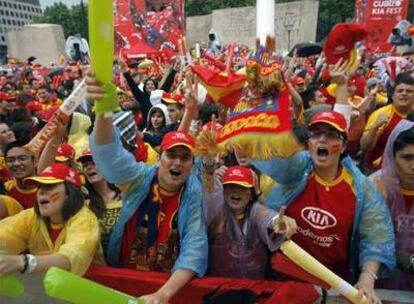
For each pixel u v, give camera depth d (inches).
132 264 103.9
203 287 97.3
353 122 171.6
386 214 98.8
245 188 100.5
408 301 95.0
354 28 107.5
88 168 111.8
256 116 90.7
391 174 102.3
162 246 101.0
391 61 322.3
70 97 118.9
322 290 96.3
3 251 98.2
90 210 103.7
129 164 98.3
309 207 101.2
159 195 101.0
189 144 97.3
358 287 91.7
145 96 265.1
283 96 89.8
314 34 942.4
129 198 101.5
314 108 154.5
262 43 88.9
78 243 93.4
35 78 496.7
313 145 98.3
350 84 196.1
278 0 1424.7
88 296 76.5
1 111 276.7
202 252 97.7
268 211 99.0
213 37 498.9
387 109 168.2
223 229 102.9
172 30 393.4
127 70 267.1
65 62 831.1
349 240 100.8
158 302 88.7
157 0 938.1
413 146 96.8
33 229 100.7
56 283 73.3
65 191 97.7
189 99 115.1
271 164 97.7
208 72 108.4
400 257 99.9
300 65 379.6
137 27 398.6
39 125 204.2
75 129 180.5
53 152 126.0
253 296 97.7
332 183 101.0
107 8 71.1
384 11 479.8
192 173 104.3
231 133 93.4
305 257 90.0
